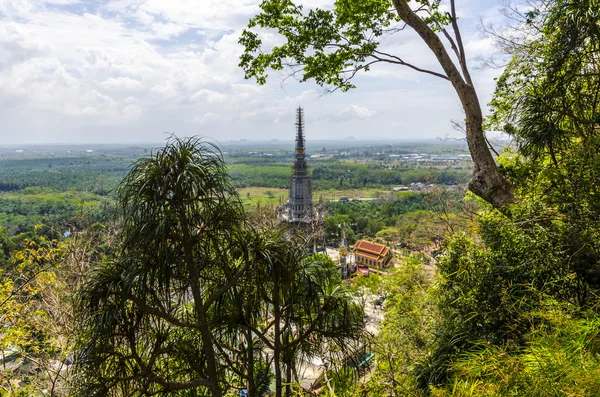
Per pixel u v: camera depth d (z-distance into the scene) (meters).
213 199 4.43
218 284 4.89
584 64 6.17
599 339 2.61
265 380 5.61
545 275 4.34
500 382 2.67
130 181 4.28
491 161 7.37
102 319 4.04
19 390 7.15
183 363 5.21
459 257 5.57
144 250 4.12
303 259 5.36
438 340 5.96
